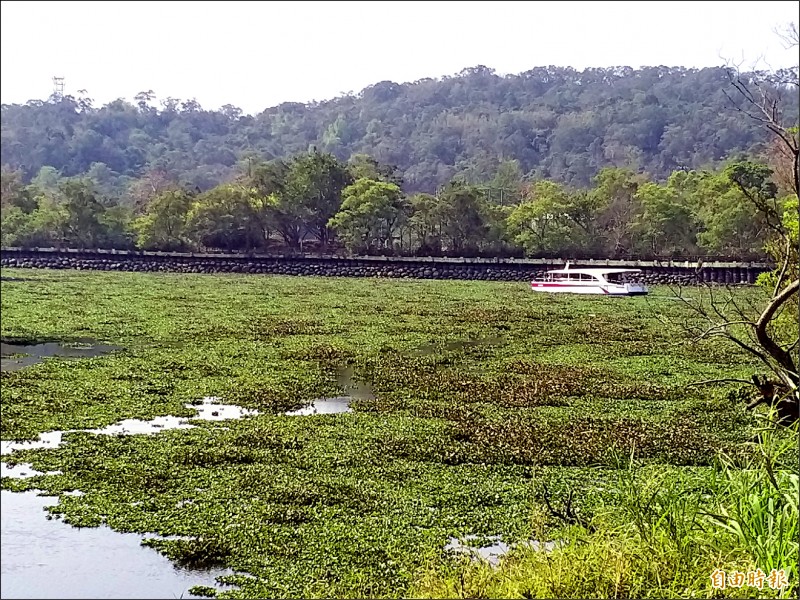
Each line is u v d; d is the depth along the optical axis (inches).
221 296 1814.7
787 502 350.0
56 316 1400.1
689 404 808.3
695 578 342.0
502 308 1667.1
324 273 2561.5
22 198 2881.4
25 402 772.6
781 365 480.1
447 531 478.6
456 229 2930.6
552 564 364.2
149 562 435.2
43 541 459.2
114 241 2891.2
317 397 836.0
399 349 1138.7
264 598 401.4
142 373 926.4
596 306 1728.6
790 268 610.9
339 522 489.1
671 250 2682.1
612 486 553.9
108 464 587.8
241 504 514.3
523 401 817.5
